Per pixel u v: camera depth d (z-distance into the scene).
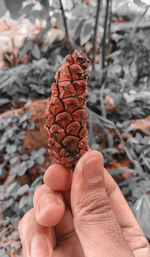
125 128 0.26
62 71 0.08
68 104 0.08
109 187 0.14
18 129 0.25
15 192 0.22
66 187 0.11
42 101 0.27
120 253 0.09
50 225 0.11
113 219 0.10
